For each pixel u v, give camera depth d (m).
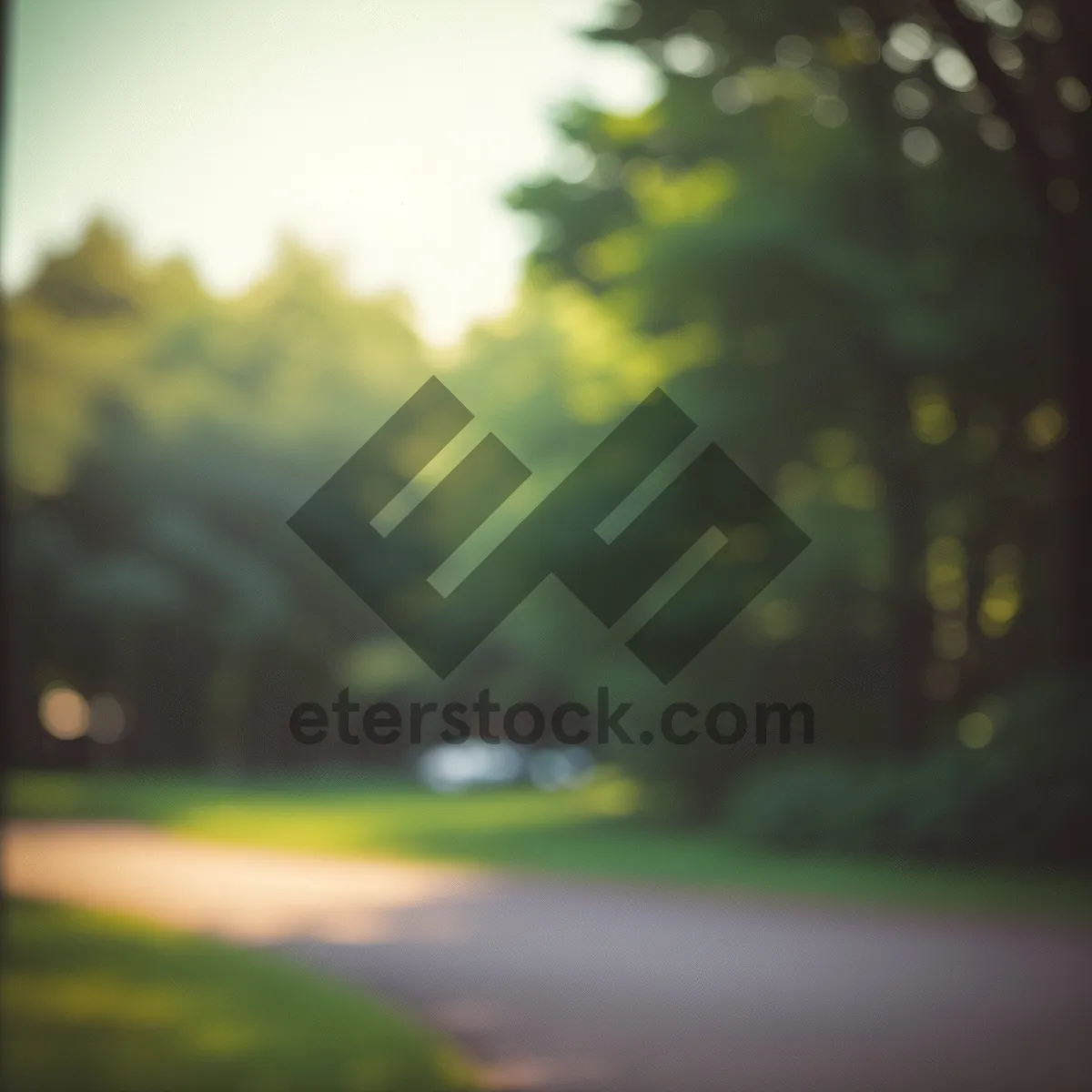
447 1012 8.87
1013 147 17.05
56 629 44.78
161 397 46.31
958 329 20.25
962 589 24.72
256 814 30.12
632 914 14.03
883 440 22.48
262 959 10.98
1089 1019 8.45
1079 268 17.59
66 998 9.09
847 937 12.04
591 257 26.20
